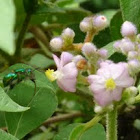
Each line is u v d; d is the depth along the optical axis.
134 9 0.12
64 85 0.12
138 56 0.12
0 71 0.17
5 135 0.11
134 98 0.12
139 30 0.14
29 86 0.14
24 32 0.17
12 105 0.11
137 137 0.18
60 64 0.12
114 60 0.16
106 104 0.11
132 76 0.11
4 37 0.06
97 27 0.13
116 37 0.17
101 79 0.11
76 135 0.12
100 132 0.14
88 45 0.12
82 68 0.12
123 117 0.18
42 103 0.14
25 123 0.14
